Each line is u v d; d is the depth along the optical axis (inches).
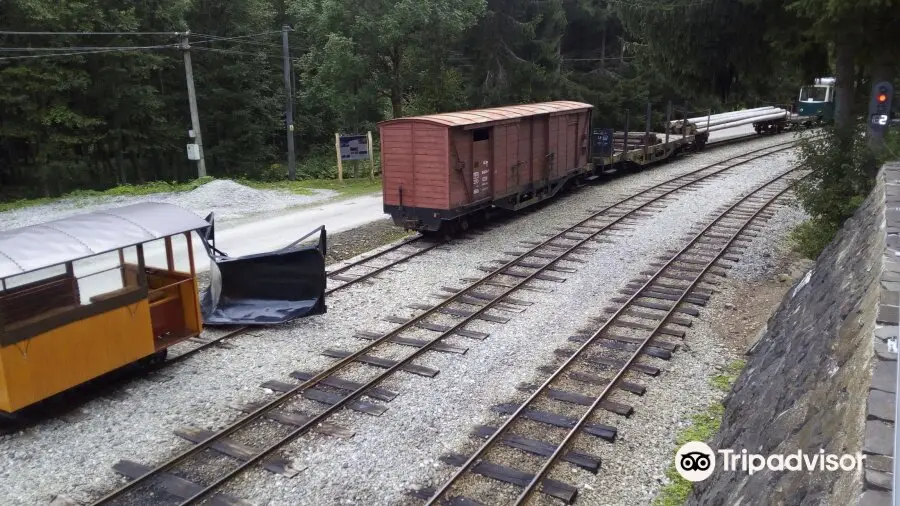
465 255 610.9
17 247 309.9
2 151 1186.6
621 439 302.8
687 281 520.4
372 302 489.7
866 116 582.9
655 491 265.7
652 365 376.2
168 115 1270.9
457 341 414.3
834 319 212.4
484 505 256.4
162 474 280.7
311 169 1301.7
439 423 318.7
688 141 1221.7
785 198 820.6
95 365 336.8
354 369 378.6
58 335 318.3
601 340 410.9
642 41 719.1
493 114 711.1
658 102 1578.5
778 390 217.9
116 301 343.6
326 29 1096.2
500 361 385.4
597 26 1620.3
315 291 461.7
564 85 1374.3
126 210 379.2
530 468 281.0
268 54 1402.6
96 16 1008.9
